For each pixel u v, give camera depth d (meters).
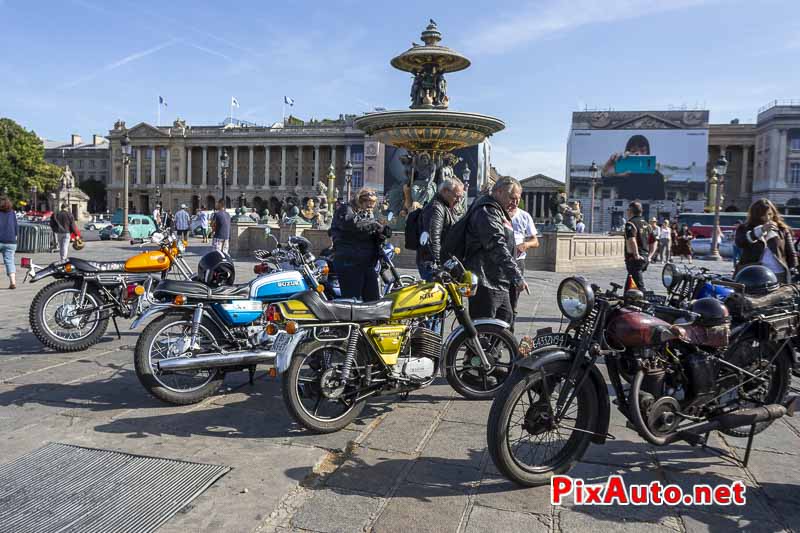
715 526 3.12
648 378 3.55
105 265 6.48
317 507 3.20
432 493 3.39
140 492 3.31
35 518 3.03
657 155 86.81
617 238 21.59
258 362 4.98
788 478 3.70
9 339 7.00
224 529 2.96
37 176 75.88
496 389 5.16
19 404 4.75
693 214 44.56
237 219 20.28
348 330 4.36
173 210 107.12
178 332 5.19
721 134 94.25
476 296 5.18
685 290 5.47
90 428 4.27
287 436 4.19
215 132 104.38
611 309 3.58
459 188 5.54
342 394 4.28
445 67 16.95
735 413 3.78
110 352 6.47
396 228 17.59
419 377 4.58
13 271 11.22
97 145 130.25
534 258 17.81
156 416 4.55
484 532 2.99
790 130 86.44
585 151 88.81
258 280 5.14
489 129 16.09
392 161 77.75
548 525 3.08
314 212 27.36
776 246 6.02
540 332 3.70
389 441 4.13
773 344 4.24
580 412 3.70
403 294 4.58
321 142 98.12
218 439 4.11
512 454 3.44
